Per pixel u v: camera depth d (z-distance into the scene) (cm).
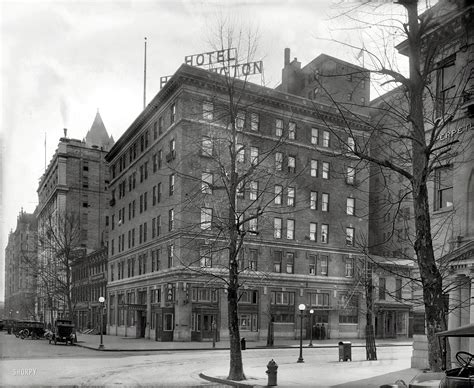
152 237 4528
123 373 1853
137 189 5075
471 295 1523
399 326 4631
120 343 3866
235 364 1644
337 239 3794
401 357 2575
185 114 3603
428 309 1055
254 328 4238
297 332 4331
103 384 1513
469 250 1499
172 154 3931
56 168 7119
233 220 1770
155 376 1769
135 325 4925
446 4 1250
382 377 1546
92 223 7338
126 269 5325
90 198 7356
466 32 1355
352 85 2628
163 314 4122
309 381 1498
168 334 4022
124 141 5500
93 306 6606
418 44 1119
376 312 4062
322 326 4312
